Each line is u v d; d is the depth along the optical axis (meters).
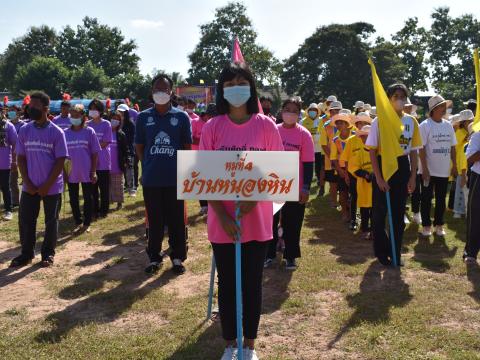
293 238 5.89
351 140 7.50
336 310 4.66
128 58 106.06
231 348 3.53
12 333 4.28
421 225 8.21
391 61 60.59
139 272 5.95
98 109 9.12
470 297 4.95
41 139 6.11
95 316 4.62
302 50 61.62
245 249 3.43
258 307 3.49
